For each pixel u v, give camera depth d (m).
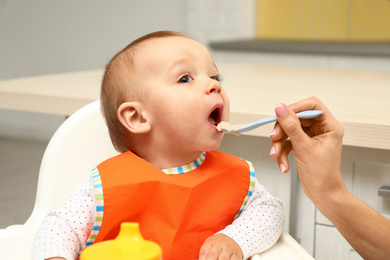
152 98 0.74
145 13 3.65
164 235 0.74
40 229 0.73
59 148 0.92
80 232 0.73
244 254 0.74
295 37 3.83
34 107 1.19
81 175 0.94
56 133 0.94
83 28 3.74
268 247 0.78
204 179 0.76
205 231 0.76
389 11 3.57
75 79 1.45
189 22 3.70
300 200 1.03
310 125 0.79
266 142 1.04
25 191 2.72
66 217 0.73
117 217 0.73
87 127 0.95
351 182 0.98
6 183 2.84
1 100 1.24
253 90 1.27
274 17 3.85
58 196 0.92
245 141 1.06
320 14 3.73
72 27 3.77
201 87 0.73
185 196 0.73
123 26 3.68
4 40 3.92
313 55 3.47
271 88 1.30
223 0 3.69
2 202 2.56
